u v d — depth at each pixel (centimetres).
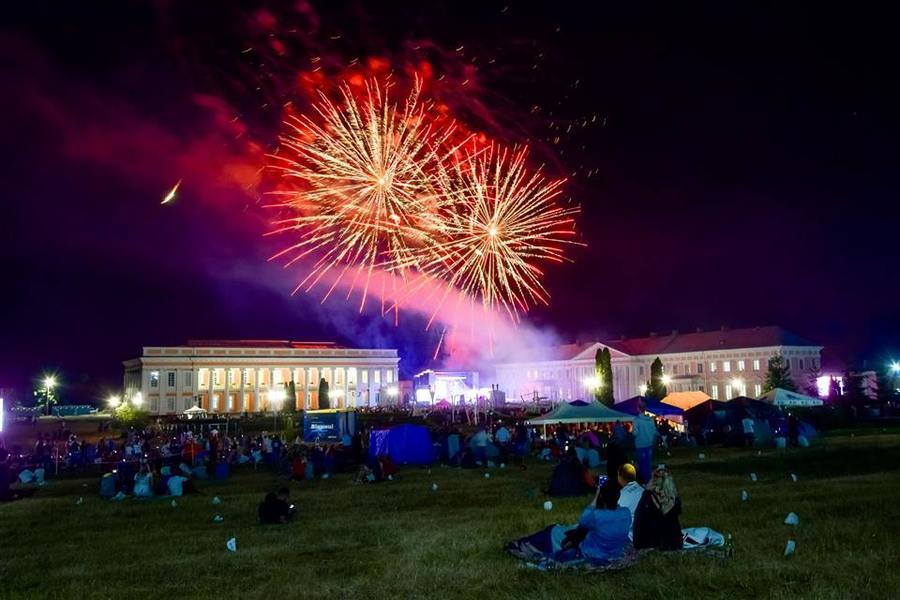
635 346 14212
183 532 1697
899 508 1509
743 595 902
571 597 921
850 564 1031
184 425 8412
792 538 1220
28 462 4459
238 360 15250
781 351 11875
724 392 12506
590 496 1958
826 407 5972
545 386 15275
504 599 936
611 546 1073
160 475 2611
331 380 15962
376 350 16362
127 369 15712
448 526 1555
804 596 884
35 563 1382
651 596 914
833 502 1614
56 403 16900
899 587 908
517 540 1206
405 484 2622
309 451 3762
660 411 4341
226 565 1260
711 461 2964
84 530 1827
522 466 3069
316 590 1043
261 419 9612
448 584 1034
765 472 2427
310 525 1688
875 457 2733
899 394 6975
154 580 1175
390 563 1199
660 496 1148
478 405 8838
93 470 4384
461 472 3030
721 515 1500
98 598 1069
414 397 12081
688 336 13588
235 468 4000
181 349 14900
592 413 3725
